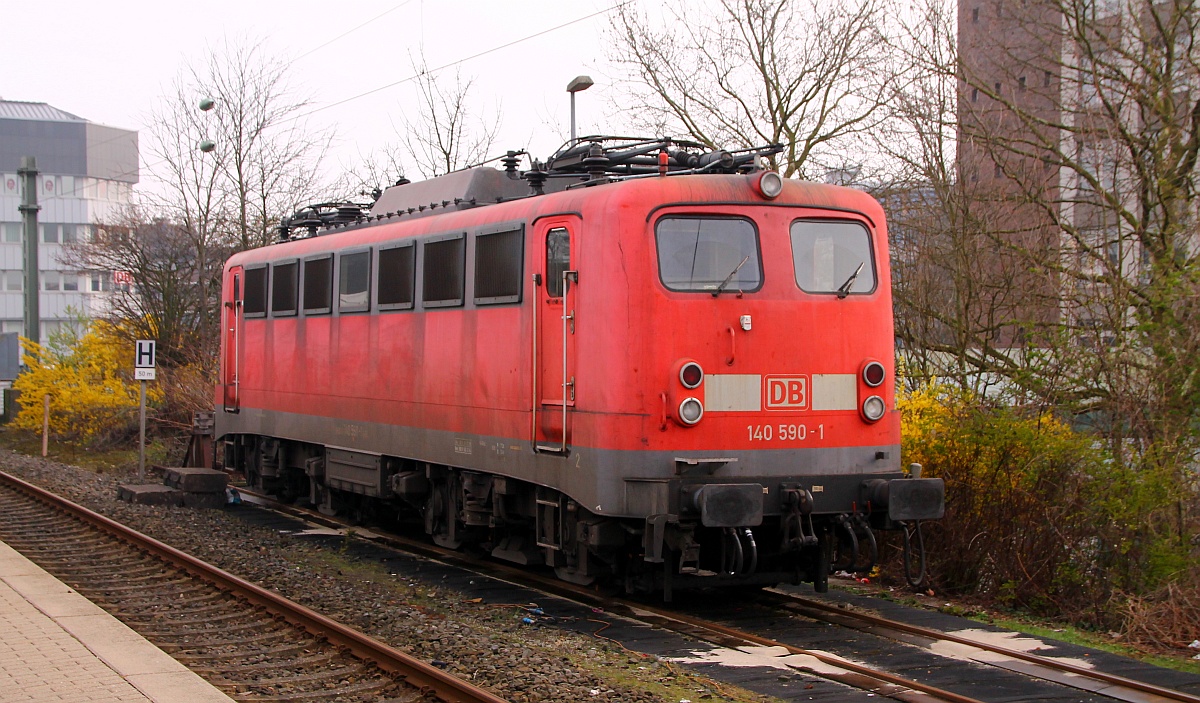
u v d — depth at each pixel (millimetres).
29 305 30375
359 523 15391
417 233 12383
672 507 8984
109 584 10914
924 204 16438
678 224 9359
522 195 12547
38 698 6352
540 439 10203
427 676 7137
